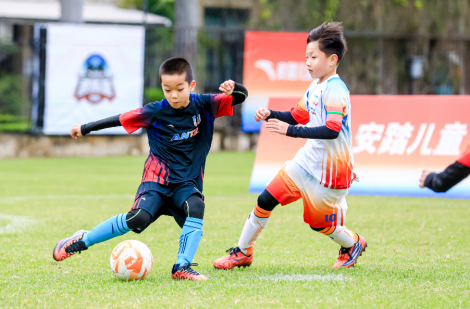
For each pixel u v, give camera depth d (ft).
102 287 38.19
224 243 55.93
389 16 179.83
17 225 65.57
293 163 44.19
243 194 92.79
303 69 156.46
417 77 168.25
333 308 33.63
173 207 42.55
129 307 33.68
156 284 38.96
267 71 156.56
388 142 89.04
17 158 156.66
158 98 169.27
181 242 40.75
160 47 170.09
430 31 179.42
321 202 43.65
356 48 174.70
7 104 160.04
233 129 177.37
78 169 131.03
